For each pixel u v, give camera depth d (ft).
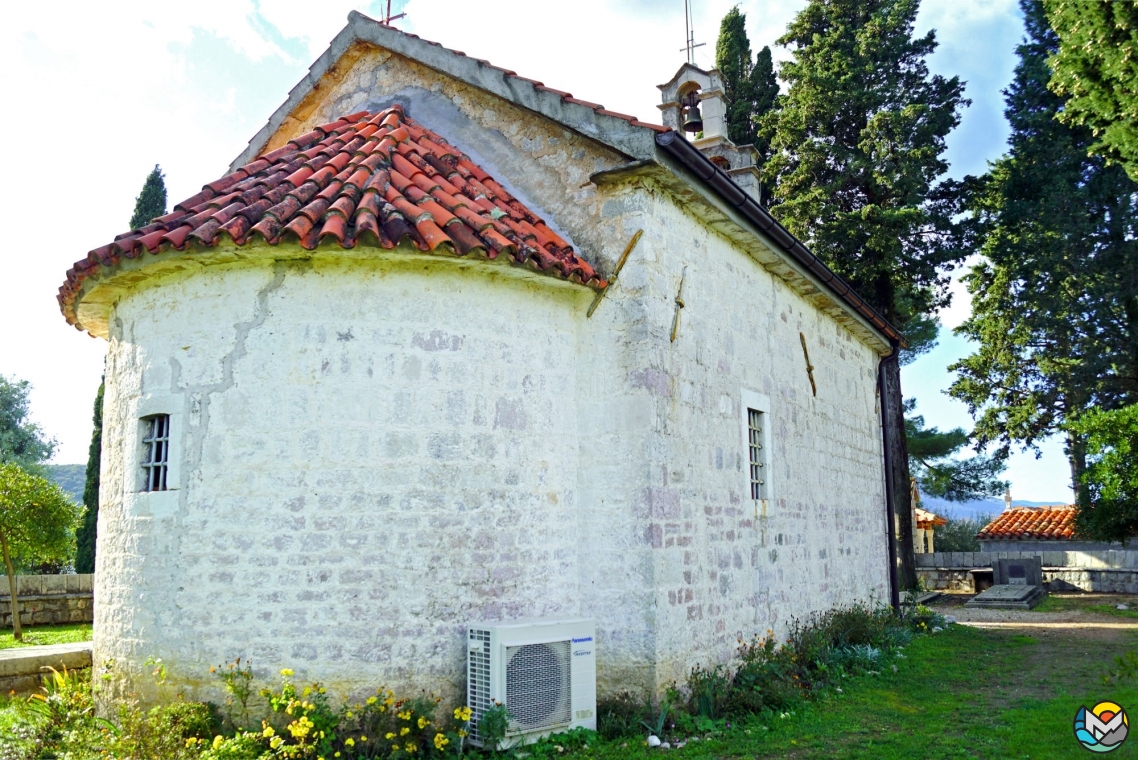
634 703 22.88
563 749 20.66
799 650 32.09
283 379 21.52
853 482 44.91
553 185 27.14
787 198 73.26
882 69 74.08
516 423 23.54
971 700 27.45
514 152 28.27
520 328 24.00
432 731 20.47
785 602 33.12
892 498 51.29
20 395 117.19
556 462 24.41
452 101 30.30
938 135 72.28
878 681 30.45
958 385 93.97
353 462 21.30
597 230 25.88
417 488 21.66
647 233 25.26
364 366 21.70
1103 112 43.88
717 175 26.53
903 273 71.41
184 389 22.06
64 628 49.19
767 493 32.58
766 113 77.41
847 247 68.59
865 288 71.00
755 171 41.73
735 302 31.50
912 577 70.64
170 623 21.03
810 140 71.51
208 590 20.84
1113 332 80.59
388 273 22.15
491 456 22.86
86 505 62.69
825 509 39.55
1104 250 79.36
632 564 23.61
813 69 73.97
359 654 20.54
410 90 31.55
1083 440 66.54
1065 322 81.97
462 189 25.48
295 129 35.12
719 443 28.68
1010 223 80.38
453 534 21.93
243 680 20.11
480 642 20.88
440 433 22.13
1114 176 78.18
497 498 22.81
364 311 21.90
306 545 20.85
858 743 21.89
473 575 22.07
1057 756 20.27
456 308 22.80
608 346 25.05
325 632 20.52
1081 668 33.45
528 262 22.65
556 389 24.76
